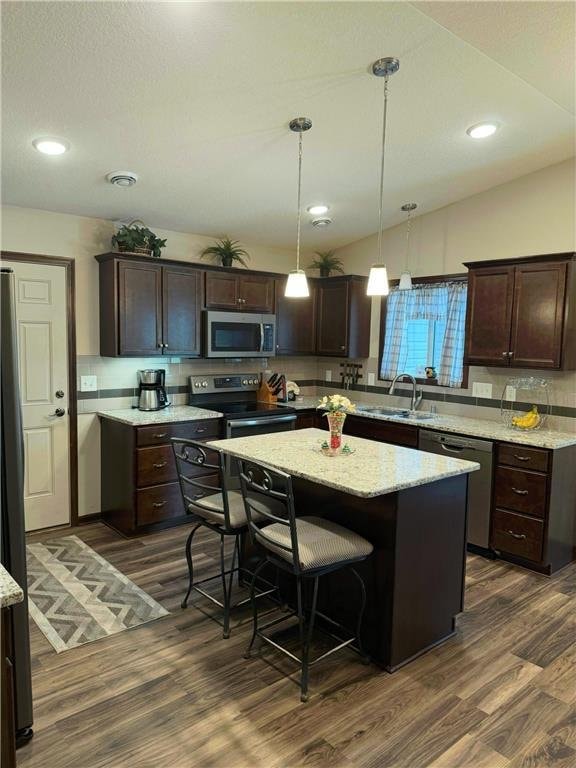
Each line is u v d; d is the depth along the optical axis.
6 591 1.26
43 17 2.00
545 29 2.27
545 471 3.33
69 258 3.96
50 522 4.01
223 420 4.24
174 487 3.96
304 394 5.77
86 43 2.15
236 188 3.78
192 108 2.68
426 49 2.38
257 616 2.72
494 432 3.67
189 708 2.09
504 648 2.55
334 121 2.96
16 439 1.83
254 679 2.28
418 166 3.65
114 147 3.01
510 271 3.72
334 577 2.62
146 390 4.25
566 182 3.71
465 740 1.94
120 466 3.91
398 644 2.37
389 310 5.05
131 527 3.81
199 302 4.42
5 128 2.72
